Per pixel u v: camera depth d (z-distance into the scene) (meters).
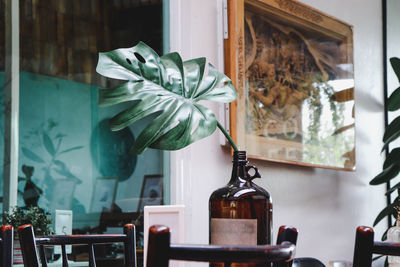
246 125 2.46
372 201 3.67
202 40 2.38
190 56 2.33
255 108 2.54
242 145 2.41
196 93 1.48
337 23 3.23
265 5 2.65
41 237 1.29
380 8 3.94
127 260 1.38
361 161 3.57
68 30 2.03
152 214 1.43
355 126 3.53
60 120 1.95
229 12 2.43
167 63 1.46
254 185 1.26
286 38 2.81
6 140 1.82
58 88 1.96
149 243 0.78
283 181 2.80
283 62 2.77
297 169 2.93
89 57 2.08
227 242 1.20
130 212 2.15
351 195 3.43
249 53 2.53
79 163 1.99
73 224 1.95
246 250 0.85
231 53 2.41
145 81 1.42
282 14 2.77
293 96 2.83
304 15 2.94
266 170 2.68
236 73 2.40
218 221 1.22
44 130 1.91
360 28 3.65
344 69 3.29
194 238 2.28
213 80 1.51
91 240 1.35
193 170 2.29
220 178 2.42
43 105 1.92
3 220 1.78
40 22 1.95
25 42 1.90
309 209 3.01
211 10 2.44
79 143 2.00
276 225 2.73
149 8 2.33
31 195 1.85
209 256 0.83
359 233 1.06
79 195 1.98
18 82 1.87
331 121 3.14
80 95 2.02
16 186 1.82
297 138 2.83
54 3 1.99
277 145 2.67
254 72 2.55
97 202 2.04
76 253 1.95
